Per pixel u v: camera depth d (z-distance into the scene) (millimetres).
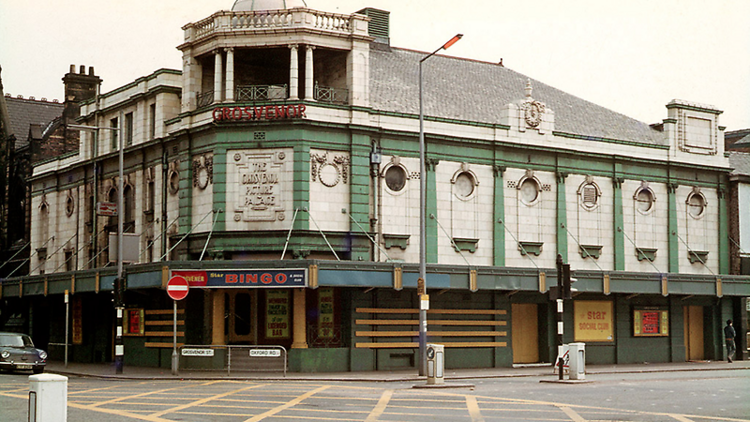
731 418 19172
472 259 40656
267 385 28953
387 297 37031
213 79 41250
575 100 48938
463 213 40656
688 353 45844
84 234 49344
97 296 44625
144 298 40281
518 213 42000
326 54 40000
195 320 37625
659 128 48562
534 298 40781
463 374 34844
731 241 48094
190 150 39719
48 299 48219
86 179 49656
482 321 39219
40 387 13891
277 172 37438
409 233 39312
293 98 37656
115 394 25188
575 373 30484
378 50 46156
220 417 19391
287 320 37875
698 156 47500
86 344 45000
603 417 19375
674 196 46531
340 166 38094
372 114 38781
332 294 36781
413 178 39656
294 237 36938
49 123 66938
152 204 43656
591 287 40500
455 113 42594
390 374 33938
